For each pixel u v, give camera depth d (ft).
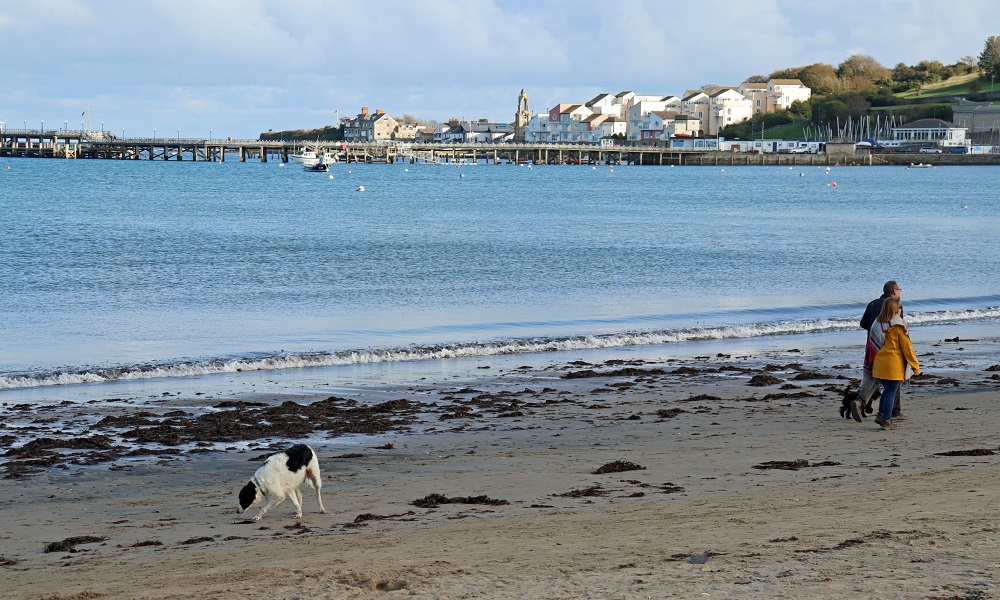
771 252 174.70
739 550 28.68
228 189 390.21
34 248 160.66
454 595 25.17
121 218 237.86
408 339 88.99
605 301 114.01
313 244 179.63
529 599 24.56
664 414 58.18
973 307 111.75
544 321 99.86
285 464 36.47
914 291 125.18
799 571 26.03
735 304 112.78
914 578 24.90
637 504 36.27
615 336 89.81
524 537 31.81
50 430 54.90
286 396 65.26
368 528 34.37
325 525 35.29
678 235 210.79
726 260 160.25
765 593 24.16
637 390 67.00
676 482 40.14
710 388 67.67
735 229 229.86
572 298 116.06
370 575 27.43
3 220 221.66
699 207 319.68
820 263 157.28
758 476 40.65
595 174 622.13
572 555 29.07
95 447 50.49
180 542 33.53
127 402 62.90
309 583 27.07
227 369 74.59
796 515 33.14
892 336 51.85
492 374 73.46
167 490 42.14
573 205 324.19
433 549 30.63
